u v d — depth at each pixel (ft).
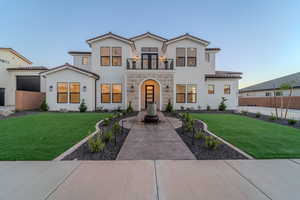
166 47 46.68
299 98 57.98
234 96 50.34
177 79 46.03
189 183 7.88
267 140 15.72
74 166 9.78
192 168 9.61
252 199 6.63
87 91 42.98
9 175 8.57
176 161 10.71
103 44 45.47
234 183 7.88
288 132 19.19
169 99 42.24
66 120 27.07
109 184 7.74
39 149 12.76
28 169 9.30
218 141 15.05
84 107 41.73
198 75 46.21
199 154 12.11
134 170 9.32
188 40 46.06
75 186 7.53
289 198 6.71
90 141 12.77
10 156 11.19
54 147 13.32
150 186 7.59
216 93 50.19
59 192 7.03
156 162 10.52
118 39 45.06
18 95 41.81
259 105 80.33
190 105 46.37
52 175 8.61
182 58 46.29
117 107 45.44
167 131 19.99
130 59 43.78
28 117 30.27
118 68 45.68
